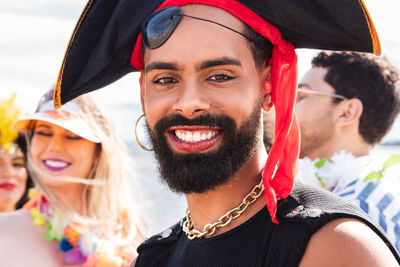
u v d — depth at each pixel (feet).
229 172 4.00
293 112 4.20
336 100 7.04
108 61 4.69
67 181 7.65
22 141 8.79
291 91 4.24
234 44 4.01
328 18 4.07
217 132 4.02
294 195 3.94
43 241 7.25
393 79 7.12
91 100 8.13
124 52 4.69
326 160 6.73
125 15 4.49
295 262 3.49
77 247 7.31
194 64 3.98
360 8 3.95
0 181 8.94
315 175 6.66
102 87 5.02
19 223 7.37
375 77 6.97
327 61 7.13
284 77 4.25
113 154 8.30
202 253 4.09
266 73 4.33
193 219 4.40
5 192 8.96
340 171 6.54
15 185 9.06
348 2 3.96
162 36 4.07
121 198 8.42
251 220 3.95
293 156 4.05
